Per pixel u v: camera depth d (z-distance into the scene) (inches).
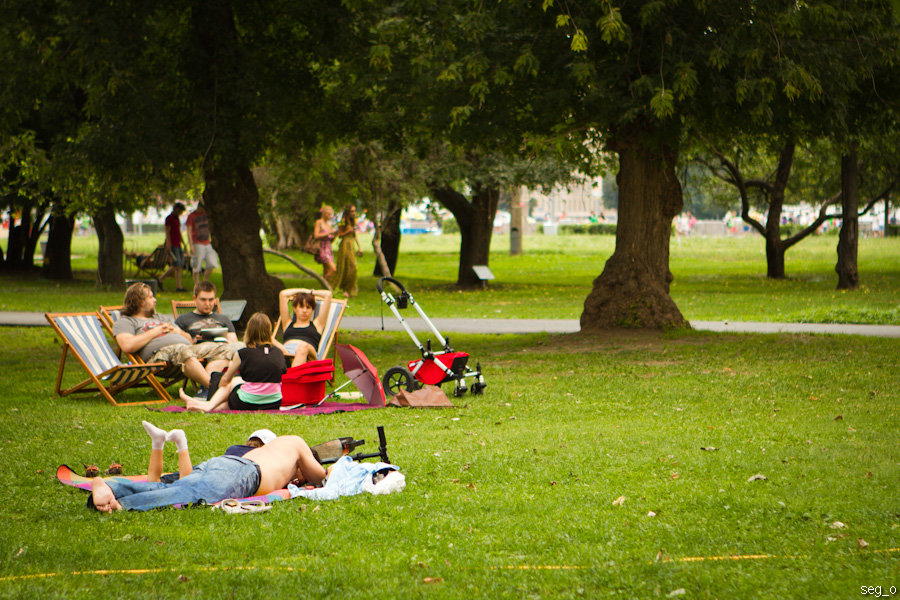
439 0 630.5
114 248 1224.8
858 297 1059.3
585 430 352.8
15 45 671.8
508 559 198.2
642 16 539.5
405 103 691.4
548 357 588.1
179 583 181.3
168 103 733.9
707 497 246.8
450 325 828.6
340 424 371.6
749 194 1692.9
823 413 382.0
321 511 238.2
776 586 177.8
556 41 609.9
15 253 1547.7
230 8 735.7
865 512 229.5
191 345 463.5
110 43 651.5
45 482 272.7
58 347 687.1
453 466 289.4
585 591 176.6
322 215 1151.6
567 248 2554.1
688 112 622.8
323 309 531.8
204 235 1186.6
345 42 716.0
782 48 575.8
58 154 705.0
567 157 676.7
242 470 251.4
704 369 520.4
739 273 1616.6
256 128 704.4
